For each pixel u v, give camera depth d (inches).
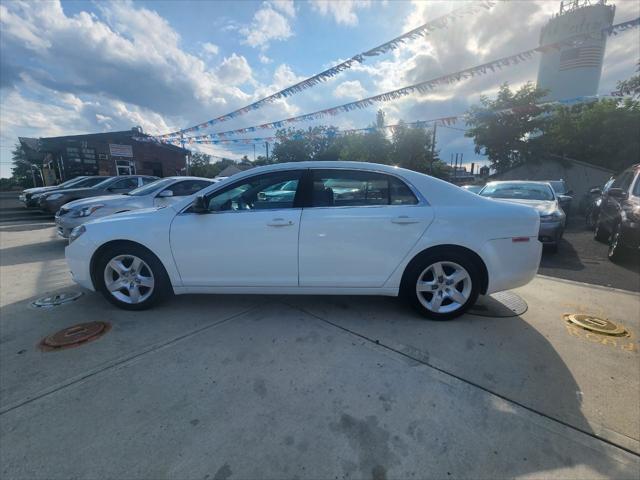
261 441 67.3
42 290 153.6
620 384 85.0
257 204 121.3
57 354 98.9
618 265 207.2
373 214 115.0
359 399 79.5
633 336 109.8
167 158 915.4
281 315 125.2
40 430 70.1
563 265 207.0
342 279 118.3
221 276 122.1
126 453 64.5
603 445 66.4
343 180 119.5
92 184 518.9
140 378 87.6
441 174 1483.8
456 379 87.0
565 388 83.4
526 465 62.1
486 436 68.7
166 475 59.9
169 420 72.9
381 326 116.2
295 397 80.3
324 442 67.1
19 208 594.2
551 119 807.1
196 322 119.8
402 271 116.9
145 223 122.6
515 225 114.8
